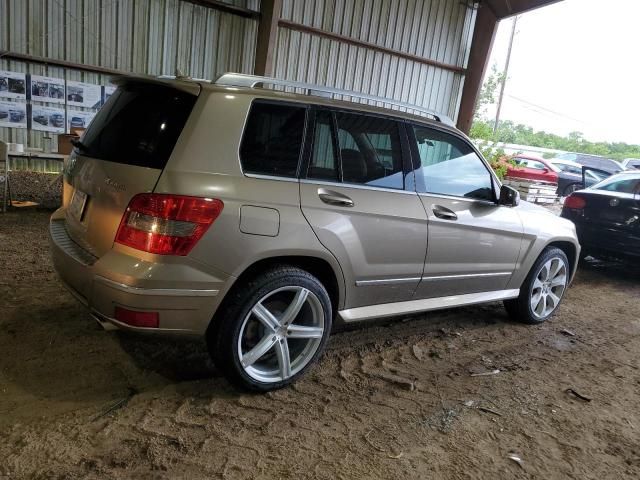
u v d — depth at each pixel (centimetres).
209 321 263
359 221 306
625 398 341
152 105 280
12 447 228
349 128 316
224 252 256
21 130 863
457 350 391
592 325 489
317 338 302
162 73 945
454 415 295
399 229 327
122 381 292
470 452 263
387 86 1218
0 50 808
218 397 286
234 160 265
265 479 226
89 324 354
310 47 1064
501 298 423
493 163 1484
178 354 330
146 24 906
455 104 1379
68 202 315
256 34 1014
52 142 895
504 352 397
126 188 255
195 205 248
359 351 370
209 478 222
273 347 296
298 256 289
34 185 814
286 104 290
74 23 851
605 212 685
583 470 259
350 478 233
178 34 939
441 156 369
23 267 454
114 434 245
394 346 386
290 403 289
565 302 559
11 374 286
